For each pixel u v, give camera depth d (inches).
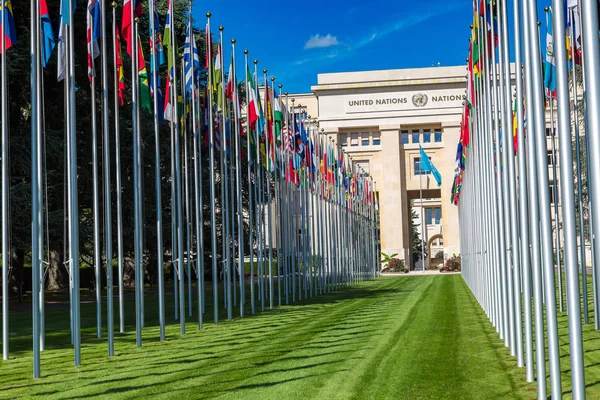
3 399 394.3
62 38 570.6
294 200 1518.2
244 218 1943.9
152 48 708.7
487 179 729.6
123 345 640.4
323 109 3250.5
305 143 1393.9
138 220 650.2
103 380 449.4
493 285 721.6
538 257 374.6
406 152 3208.7
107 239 598.5
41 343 611.8
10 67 1106.1
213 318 919.0
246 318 908.0
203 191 1754.4
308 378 435.8
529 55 373.4
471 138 970.7
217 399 378.9
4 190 563.2
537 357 366.3
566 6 673.0
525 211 428.5
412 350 549.6
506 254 543.2
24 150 1158.3
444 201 3129.9
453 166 3142.2
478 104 766.5
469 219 1336.1
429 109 3181.6
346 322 804.6
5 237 568.1
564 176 295.3
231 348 594.6
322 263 1568.7
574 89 724.7
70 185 540.7
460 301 1113.4
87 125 1359.5
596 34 261.6
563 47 297.1
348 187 1920.5
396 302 1143.6
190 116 1061.1
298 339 645.9
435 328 710.5
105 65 633.0
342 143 3284.9
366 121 3213.6
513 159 482.9
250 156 999.6
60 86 1305.4
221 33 861.8
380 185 3196.4
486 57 631.8
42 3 584.1
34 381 453.7
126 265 1814.7
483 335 642.8
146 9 1379.2
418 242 3939.5
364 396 378.3
